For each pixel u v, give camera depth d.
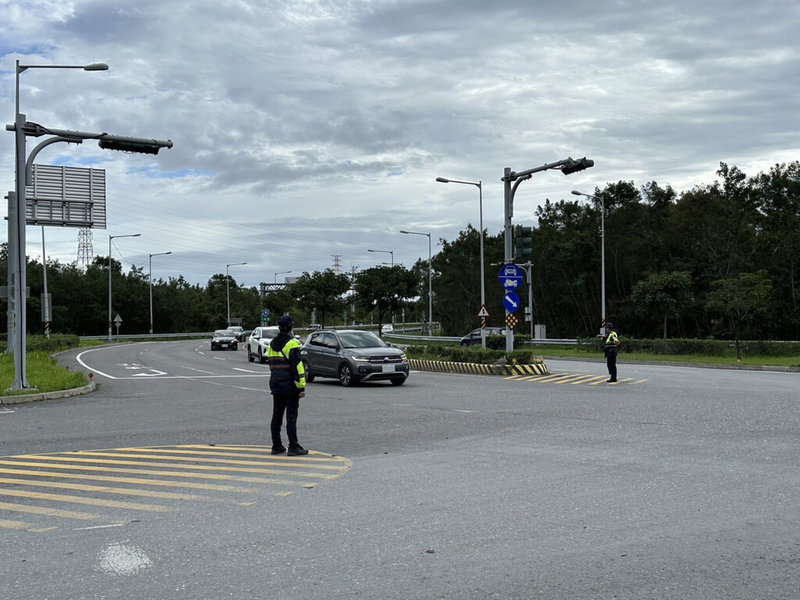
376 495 7.93
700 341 38.31
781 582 5.21
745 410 15.05
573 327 69.31
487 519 6.89
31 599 4.98
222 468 9.54
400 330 100.38
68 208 36.00
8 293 21.89
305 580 5.30
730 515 6.99
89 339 72.94
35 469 9.56
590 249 64.75
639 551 5.91
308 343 24.58
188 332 98.75
